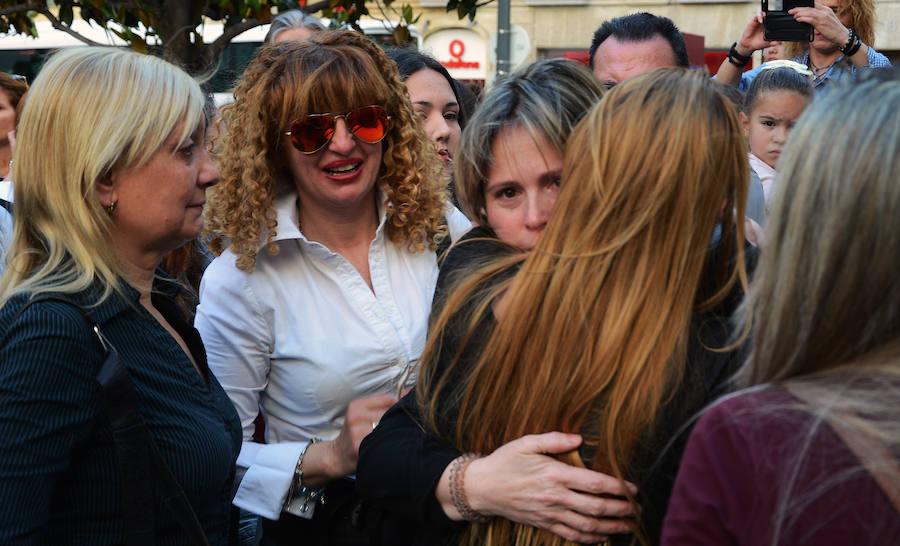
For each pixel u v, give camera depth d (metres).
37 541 1.35
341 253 2.09
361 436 1.80
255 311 2.00
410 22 4.97
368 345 1.99
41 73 1.56
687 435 1.24
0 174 3.68
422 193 2.11
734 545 0.93
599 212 1.26
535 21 15.22
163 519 1.49
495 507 1.34
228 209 1.99
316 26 3.40
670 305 1.24
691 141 1.24
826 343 0.92
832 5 4.36
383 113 1.95
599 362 1.25
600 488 1.26
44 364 1.36
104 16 4.94
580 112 1.54
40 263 1.54
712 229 1.26
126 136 1.52
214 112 2.19
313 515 1.93
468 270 1.56
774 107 3.25
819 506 0.85
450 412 1.44
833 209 0.90
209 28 9.38
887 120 0.89
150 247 1.64
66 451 1.39
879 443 0.84
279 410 2.06
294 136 1.90
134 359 1.51
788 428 0.89
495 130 1.57
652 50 2.87
